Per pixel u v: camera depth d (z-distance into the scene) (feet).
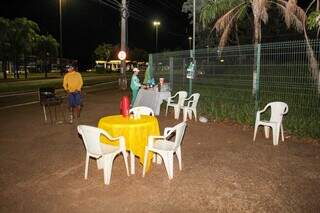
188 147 23.30
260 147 22.94
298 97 28.66
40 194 15.88
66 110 40.63
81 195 15.67
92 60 237.66
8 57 114.21
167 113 37.17
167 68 45.65
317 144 23.18
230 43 69.62
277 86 30.09
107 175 16.80
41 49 134.31
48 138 26.37
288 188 16.03
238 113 30.89
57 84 91.91
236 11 41.14
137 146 17.94
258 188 16.10
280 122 23.89
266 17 39.58
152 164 19.63
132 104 39.06
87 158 17.53
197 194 15.55
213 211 13.94
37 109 42.19
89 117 35.63
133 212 13.98
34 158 21.27
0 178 17.97
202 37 79.66
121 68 73.46
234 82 35.42
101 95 60.54
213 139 25.35
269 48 30.07
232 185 16.51
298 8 34.78
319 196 15.12
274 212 13.78
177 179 17.38
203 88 38.34
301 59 28.09
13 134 27.89
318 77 27.58
